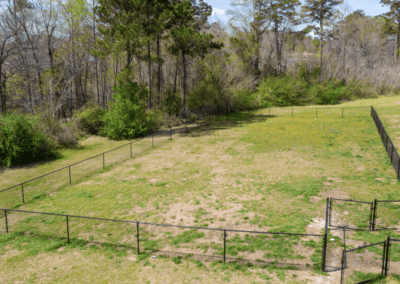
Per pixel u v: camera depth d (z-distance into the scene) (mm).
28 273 10875
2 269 11195
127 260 11523
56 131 32844
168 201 17203
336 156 23688
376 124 29922
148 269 10820
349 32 70938
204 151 27688
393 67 56281
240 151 26922
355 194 16719
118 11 39281
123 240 13133
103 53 38406
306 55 66312
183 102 44625
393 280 9102
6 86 39031
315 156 24141
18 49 38375
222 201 16844
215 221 14438
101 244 12852
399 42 70250
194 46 42375
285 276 9953
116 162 25781
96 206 16984
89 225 14711
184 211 15773
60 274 10727
